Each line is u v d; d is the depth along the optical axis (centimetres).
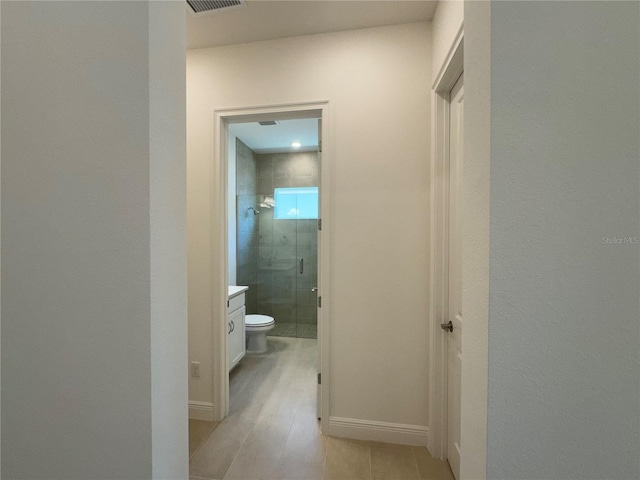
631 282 54
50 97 74
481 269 61
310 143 379
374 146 172
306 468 153
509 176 56
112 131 70
